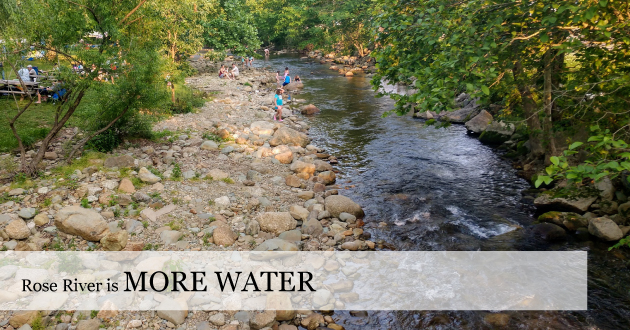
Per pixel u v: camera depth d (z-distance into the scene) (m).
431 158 14.45
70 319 5.85
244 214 9.42
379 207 10.67
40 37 9.34
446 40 7.62
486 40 7.23
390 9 9.08
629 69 7.84
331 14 45.41
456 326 6.41
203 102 20.42
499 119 14.10
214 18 28.77
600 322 6.43
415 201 11.01
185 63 22.09
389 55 9.39
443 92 6.73
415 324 6.46
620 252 8.33
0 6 9.27
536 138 12.73
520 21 7.81
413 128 18.45
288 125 18.16
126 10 10.62
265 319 6.15
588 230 9.08
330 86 29.86
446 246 8.77
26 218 7.85
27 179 9.44
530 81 10.64
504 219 9.95
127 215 8.53
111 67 10.38
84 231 7.48
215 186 10.61
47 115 14.50
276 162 13.11
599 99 8.38
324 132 17.98
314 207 10.06
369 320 6.55
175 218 8.74
